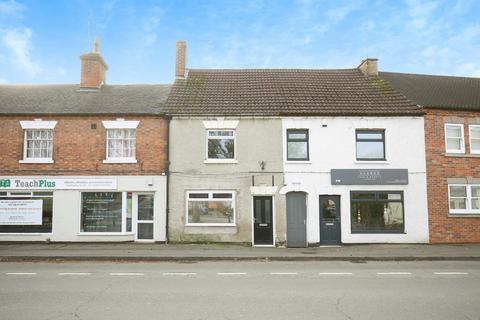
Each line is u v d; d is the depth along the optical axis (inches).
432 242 705.0
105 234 700.0
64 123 717.9
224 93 786.2
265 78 857.5
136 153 714.2
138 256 555.8
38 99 767.7
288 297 327.6
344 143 716.0
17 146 708.7
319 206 706.8
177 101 752.3
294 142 723.4
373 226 706.8
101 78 833.5
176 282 390.0
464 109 738.8
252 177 708.7
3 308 292.7
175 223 701.3
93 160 711.1
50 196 711.1
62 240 698.8
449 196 721.0
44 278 410.0
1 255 558.3
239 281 395.9
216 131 727.1
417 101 745.6
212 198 711.7
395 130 721.0
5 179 702.5
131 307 295.7
